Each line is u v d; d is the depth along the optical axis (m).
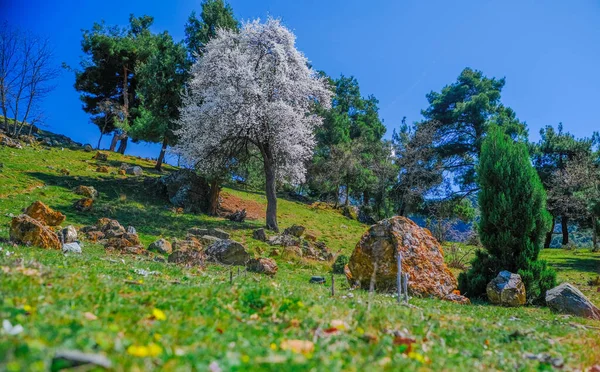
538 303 15.13
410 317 6.83
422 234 15.16
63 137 53.16
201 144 31.83
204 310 5.33
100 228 21.22
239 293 6.80
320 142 56.34
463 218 50.25
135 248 17.84
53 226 19.72
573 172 42.38
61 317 4.12
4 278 5.38
